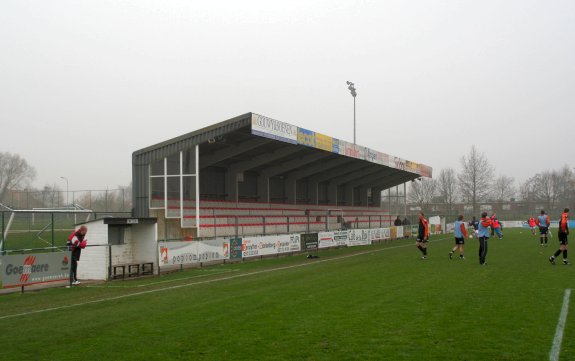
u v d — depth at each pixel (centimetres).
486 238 1936
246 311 1066
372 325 908
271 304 1142
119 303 1244
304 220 3897
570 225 6650
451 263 2017
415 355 720
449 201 8144
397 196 5431
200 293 1361
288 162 3753
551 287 1316
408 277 1584
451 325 896
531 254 2366
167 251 1973
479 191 6919
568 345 761
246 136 2836
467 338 806
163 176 2522
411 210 7462
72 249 1688
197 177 2433
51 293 1497
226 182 3522
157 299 1284
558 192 8956
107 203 3878
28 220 3847
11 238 3197
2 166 6538
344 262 2209
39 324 1000
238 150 2998
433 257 2333
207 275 1864
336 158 4009
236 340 822
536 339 795
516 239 3756
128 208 4069
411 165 4488
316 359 709
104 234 1880
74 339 863
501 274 1614
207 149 2977
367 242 3547
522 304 1083
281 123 2527
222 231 2816
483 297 1178
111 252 1877
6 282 1473
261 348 771
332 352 742
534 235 4381
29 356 764
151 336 866
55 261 1630
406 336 825
